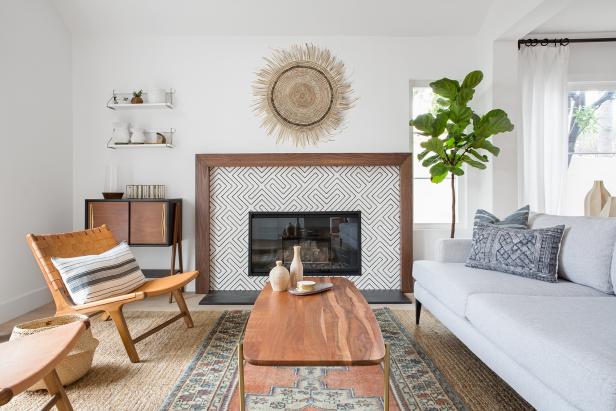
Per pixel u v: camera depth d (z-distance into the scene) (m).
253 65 3.90
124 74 3.89
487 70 3.74
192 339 2.55
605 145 4.22
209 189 3.86
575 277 2.16
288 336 1.47
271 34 3.89
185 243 3.90
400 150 3.91
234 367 2.12
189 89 3.89
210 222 3.87
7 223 3.07
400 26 3.83
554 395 1.28
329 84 3.90
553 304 1.72
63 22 3.75
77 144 3.90
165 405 1.73
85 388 1.89
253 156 3.80
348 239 3.95
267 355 1.30
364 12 3.71
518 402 1.74
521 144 3.89
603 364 1.10
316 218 3.93
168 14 3.71
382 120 3.91
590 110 4.22
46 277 2.27
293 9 3.69
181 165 3.90
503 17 3.44
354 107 3.91
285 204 3.88
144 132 3.84
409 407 1.70
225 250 3.88
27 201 3.28
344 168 3.87
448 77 3.92
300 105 3.90
